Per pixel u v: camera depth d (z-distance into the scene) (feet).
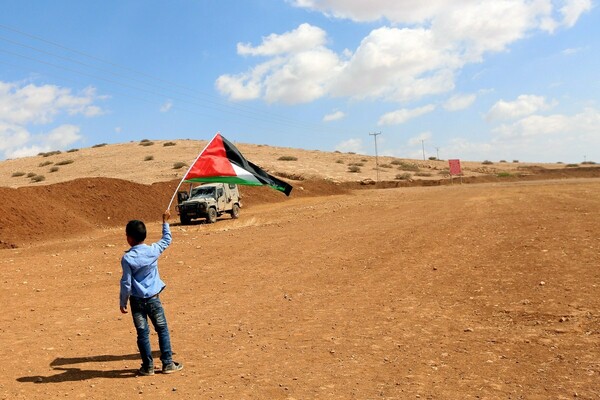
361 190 202.28
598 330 22.27
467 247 46.34
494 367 19.12
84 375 20.31
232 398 17.26
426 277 36.55
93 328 28.32
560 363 18.98
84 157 279.69
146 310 20.35
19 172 233.35
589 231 47.32
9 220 87.61
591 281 30.27
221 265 47.55
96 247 69.51
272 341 24.25
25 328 28.73
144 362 20.20
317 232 66.69
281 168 239.91
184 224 102.83
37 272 48.29
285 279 39.58
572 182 171.53
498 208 80.02
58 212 99.35
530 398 16.12
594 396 15.87
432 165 359.25
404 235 57.00
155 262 20.59
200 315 30.19
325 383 18.35
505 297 29.25
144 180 173.27
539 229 51.62
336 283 37.17
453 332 24.04
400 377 18.63
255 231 74.59
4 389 18.80
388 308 29.27
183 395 17.76
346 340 23.72
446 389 17.26
